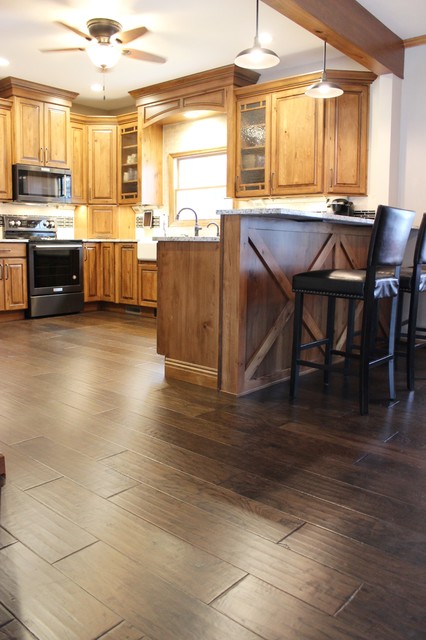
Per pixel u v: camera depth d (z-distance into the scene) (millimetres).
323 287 2760
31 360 3771
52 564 1370
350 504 1721
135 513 1639
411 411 2711
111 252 6402
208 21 4211
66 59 5129
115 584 1292
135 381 3234
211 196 6129
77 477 1890
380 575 1350
